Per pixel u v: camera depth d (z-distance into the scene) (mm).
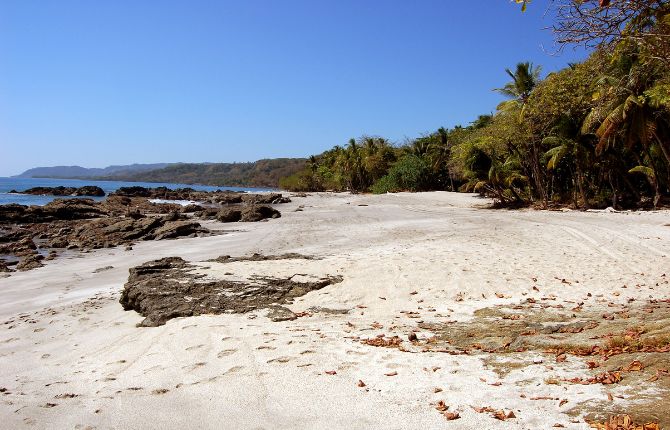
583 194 31062
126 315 10508
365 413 4543
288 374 5816
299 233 24891
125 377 6270
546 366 5410
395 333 7793
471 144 37531
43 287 14953
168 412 4891
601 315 8156
